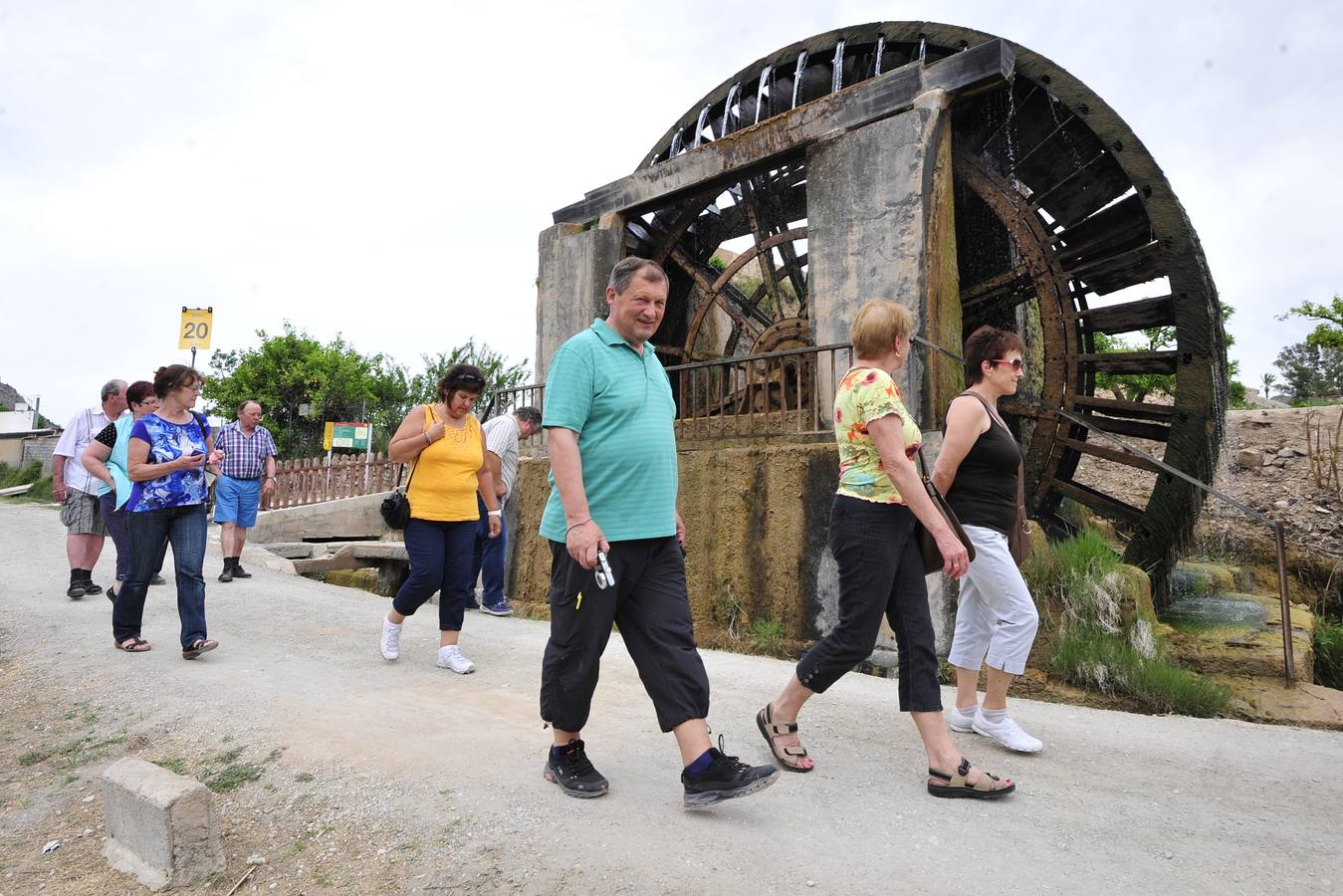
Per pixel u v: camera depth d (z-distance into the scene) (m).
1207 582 7.98
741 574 6.77
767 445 7.05
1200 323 7.42
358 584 10.84
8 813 3.31
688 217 10.09
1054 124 8.28
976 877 2.40
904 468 2.86
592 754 3.43
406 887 2.51
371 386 27.98
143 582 5.07
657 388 2.92
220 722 3.87
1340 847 2.66
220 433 8.23
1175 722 4.45
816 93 9.93
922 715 3.04
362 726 3.74
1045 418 8.22
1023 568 5.75
